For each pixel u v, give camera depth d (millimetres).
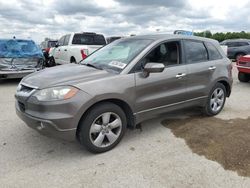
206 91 4980
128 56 4145
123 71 3865
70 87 3398
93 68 4105
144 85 3988
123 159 3574
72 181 3064
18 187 2945
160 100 4238
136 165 3416
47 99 3334
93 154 3723
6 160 3531
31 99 3445
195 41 4926
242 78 9234
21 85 3832
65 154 3719
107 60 4336
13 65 8750
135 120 4043
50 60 12570
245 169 3285
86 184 3012
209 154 3666
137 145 3996
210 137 4168
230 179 3100
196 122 4910
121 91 3727
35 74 4055
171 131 4535
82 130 3525
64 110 3328
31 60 9039
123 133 3930
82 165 3422
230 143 3928
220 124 4777
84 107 3418
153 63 3889
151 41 4332
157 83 4145
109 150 3822
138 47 4285
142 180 3080
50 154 3719
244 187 2955
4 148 3877
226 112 5609
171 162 3484
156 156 3650
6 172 3240
